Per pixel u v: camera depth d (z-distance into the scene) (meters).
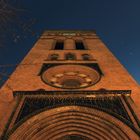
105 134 14.85
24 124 14.51
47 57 25.47
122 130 14.38
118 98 17.09
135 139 13.73
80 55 26.39
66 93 17.22
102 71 21.95
